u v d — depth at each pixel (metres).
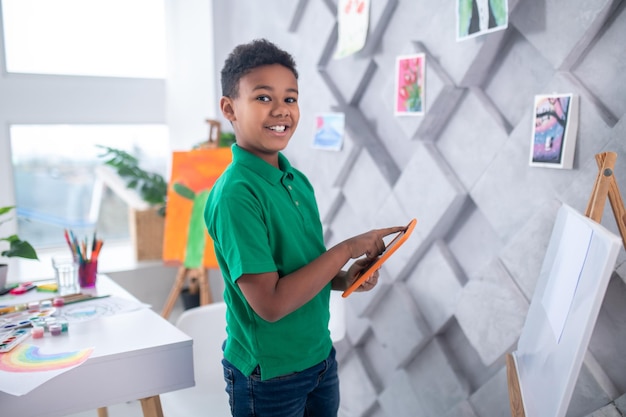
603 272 0.81
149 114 2.99
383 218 1.82
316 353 1.18
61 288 1.71
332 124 1.96
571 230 1.07
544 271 1.21
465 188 1.58
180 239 2.45
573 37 1.26
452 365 1.69
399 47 1.72
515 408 1.11
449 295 1.66
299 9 2.11
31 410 1.15
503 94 1.48
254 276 1.04
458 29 1.49
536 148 1.36
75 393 1.20
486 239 1.57
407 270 1.79
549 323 1.05
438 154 1.65
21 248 1.74
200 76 2.77
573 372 0.84
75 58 2.87
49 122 2.77
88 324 1.43
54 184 2.88
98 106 2.86
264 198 1.10
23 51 2.75
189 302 2.74
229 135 2.55
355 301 1.97
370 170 1.86
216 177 2.38
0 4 2.65
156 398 1.30
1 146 2.69
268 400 1.14
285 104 1.12
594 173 1.25
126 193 2.79
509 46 1.44
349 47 1.86
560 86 1.30
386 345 1.89
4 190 2.71
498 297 1.49
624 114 1.19
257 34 2.40
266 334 1.12
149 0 2.98
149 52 3.01
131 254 2.92
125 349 1.26
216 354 1.63
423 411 1.79
